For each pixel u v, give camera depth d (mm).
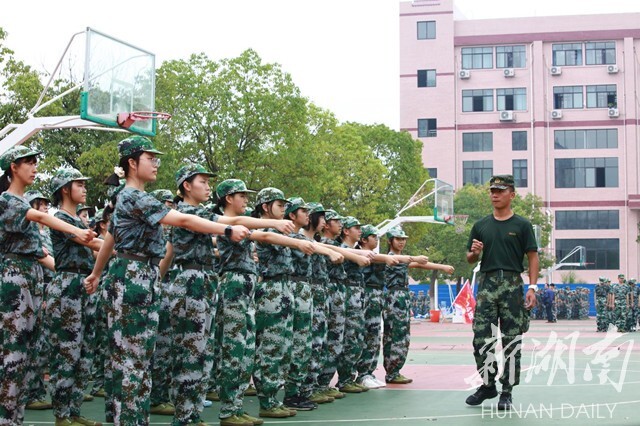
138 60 14156
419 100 53719
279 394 10062
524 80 53062
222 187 7590
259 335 8008
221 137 24000
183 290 6738
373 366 10516
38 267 6500
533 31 52969
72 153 23016
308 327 8492
